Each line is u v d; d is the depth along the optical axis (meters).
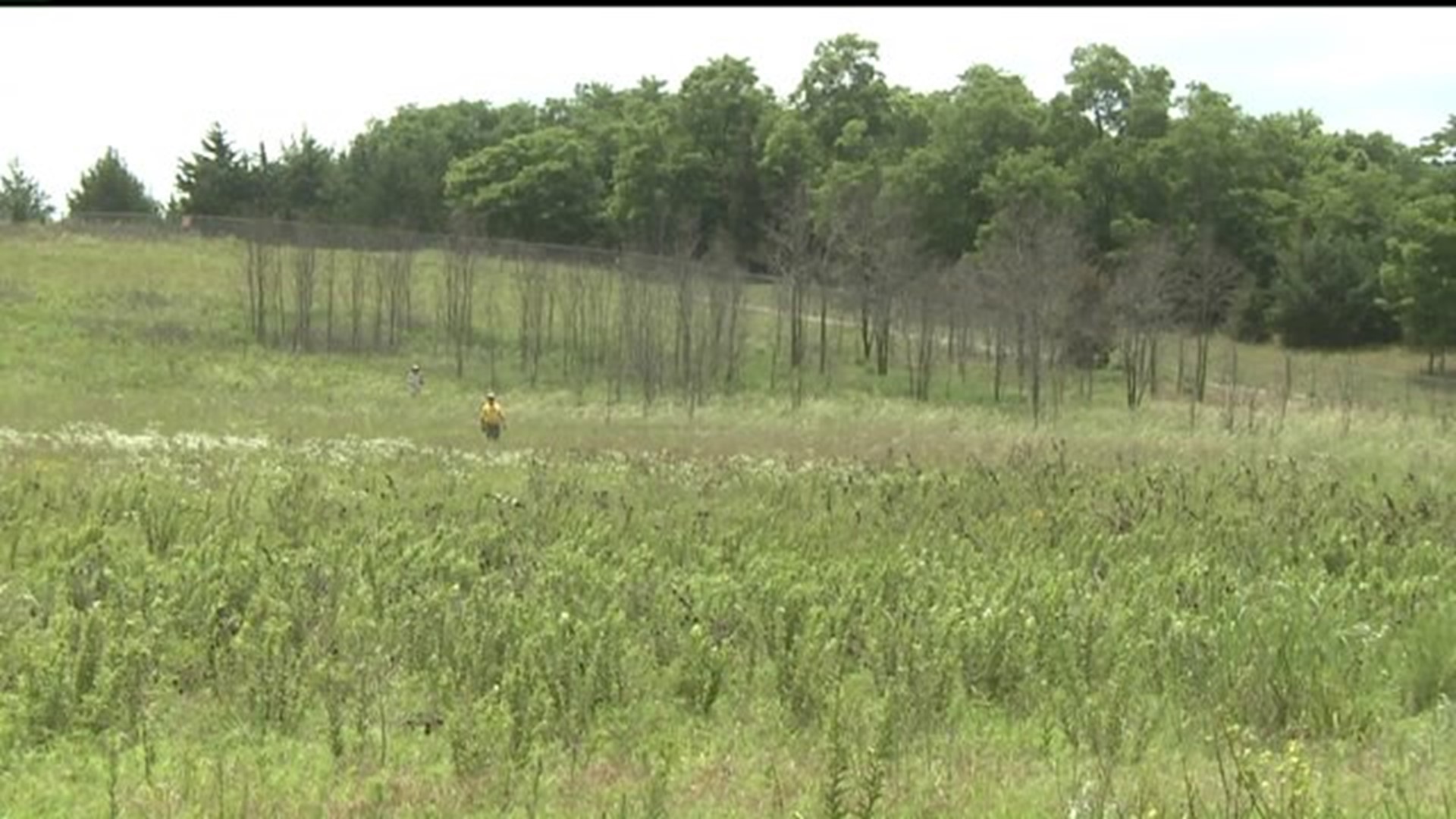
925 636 9.47
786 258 64.31
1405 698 8.98
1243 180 77.88
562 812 6.75
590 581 11.52
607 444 26.64
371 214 94.56
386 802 6.90
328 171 98.69
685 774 7.38
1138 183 75.88
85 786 7.20
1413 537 14.57
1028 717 8.57
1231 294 63.47
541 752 7.44
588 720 8.18
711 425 32.06
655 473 20.58
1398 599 11.23
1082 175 75.44
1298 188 82.62
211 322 49.62
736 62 87.81
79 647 8.86
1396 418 32.19
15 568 12.73
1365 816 6.54
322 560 11.94
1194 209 76.31
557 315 56.47
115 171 97.19
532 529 14.74
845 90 91.75
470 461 22.78
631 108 106.12
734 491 18.80
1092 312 49.22
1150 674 9.21
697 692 8.87
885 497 17.16
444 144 107.00
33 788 7.16
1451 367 63.25
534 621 9.67
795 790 6.98
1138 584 11.64
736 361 46.97
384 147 103.81
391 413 33.59
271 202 95.81
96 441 23.50
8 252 58.59
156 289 54.03
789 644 9.62
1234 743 7.45
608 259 67.38
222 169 95.06
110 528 14.80
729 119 87.62
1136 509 16.36
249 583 10.94
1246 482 19.84
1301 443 26.08
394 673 9.09
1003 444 26.48
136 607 10.38
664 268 54.59
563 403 38.78
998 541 14.30
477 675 8.76
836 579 11.79
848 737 7.66
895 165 81.31
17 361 40.59
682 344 44.94
